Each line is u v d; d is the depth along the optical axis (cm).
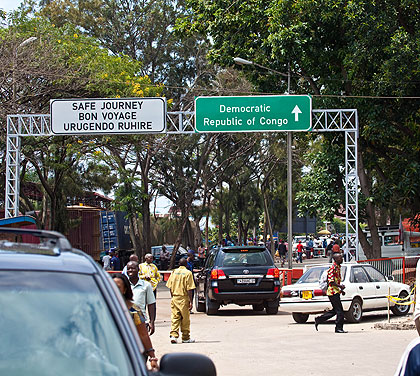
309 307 1905
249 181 5766
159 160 4809
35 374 338
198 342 1541
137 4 5166
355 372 1127
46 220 4169
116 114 2812
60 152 3644
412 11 3023
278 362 1239
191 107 4975
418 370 504
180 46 5178
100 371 340
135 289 1170
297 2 2998
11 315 360
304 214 3444
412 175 3184
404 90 2922
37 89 3328
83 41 3691
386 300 2030
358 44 2945
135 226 4981
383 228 4381
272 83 3431
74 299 371
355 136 2916
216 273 2152
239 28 3294
